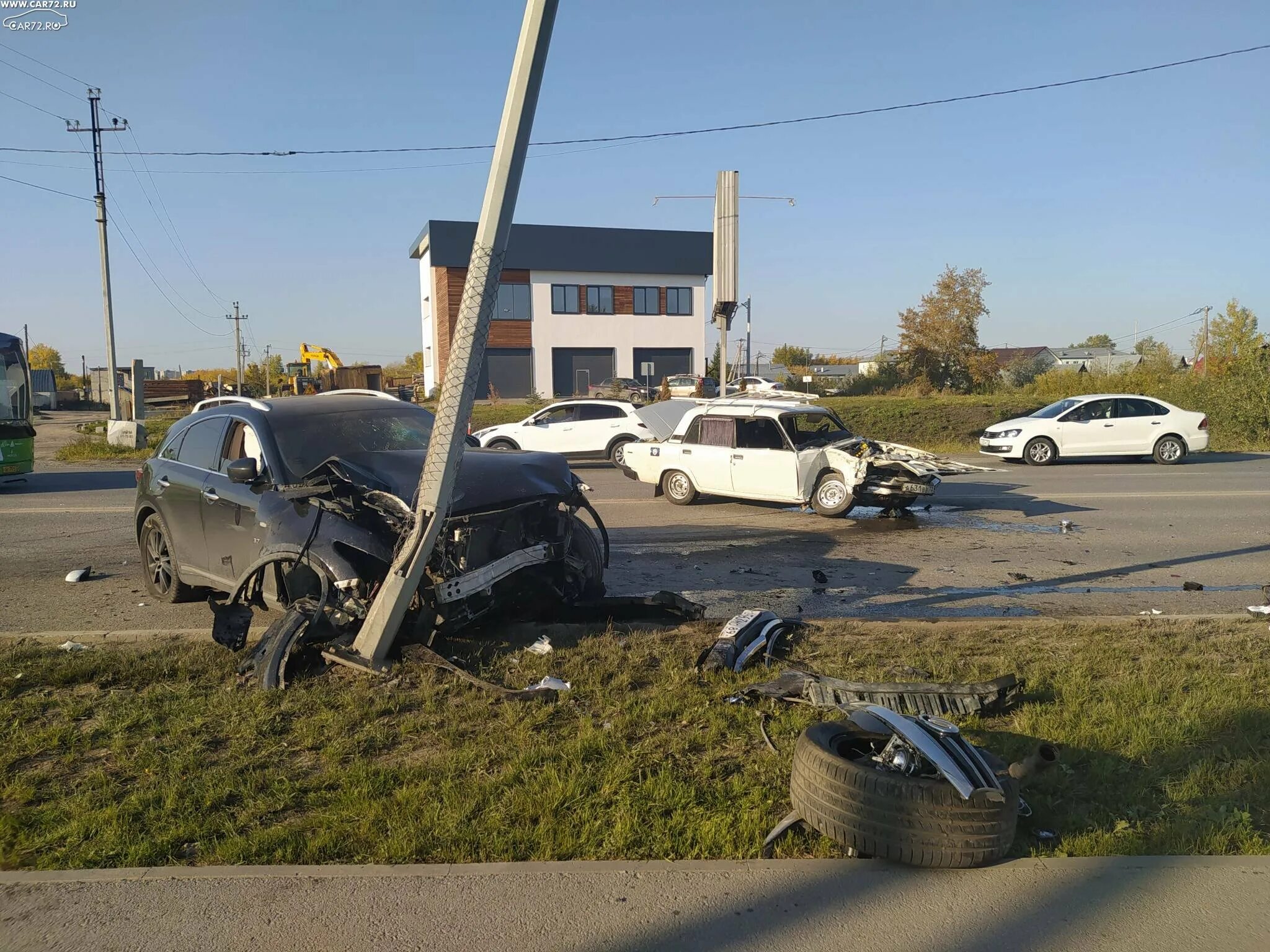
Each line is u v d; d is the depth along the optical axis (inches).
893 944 112.5
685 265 2298.2
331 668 215.5
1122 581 330.3
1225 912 118.0
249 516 247.0
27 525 478.9
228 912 120.6
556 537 257.9
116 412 1089.4
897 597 307.0
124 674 214.7
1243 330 1438.2
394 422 284.4
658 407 749.3
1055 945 112.0
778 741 172.6
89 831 142.6
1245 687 195.2
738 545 410.0
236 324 2290.8
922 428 1056.2
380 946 113.5
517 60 180.5
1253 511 492.7
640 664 218.4
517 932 115.8
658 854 134.3
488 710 191.0
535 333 2224.4
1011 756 163.8
